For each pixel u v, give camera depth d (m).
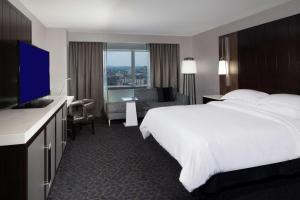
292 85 3.43
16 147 1.38
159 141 2.88
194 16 4.46
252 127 2.26
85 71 6.07
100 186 2.38
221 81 5.28
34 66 2.65
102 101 6.27
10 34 2.56
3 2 2.35
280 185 2.33
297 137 2.21
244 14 4.35
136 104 5.73
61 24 4.97
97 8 3.85
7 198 1.38
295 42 3.36
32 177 1.52
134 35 6.39
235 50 4.73
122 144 3.86
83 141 4.03
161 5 3.75
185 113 3.09
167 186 2.38
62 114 3.08
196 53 6.56
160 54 6.59
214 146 1.99
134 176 2.62
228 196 2.14
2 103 2.17
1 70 2.17
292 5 3.53
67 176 2.62
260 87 4.03
